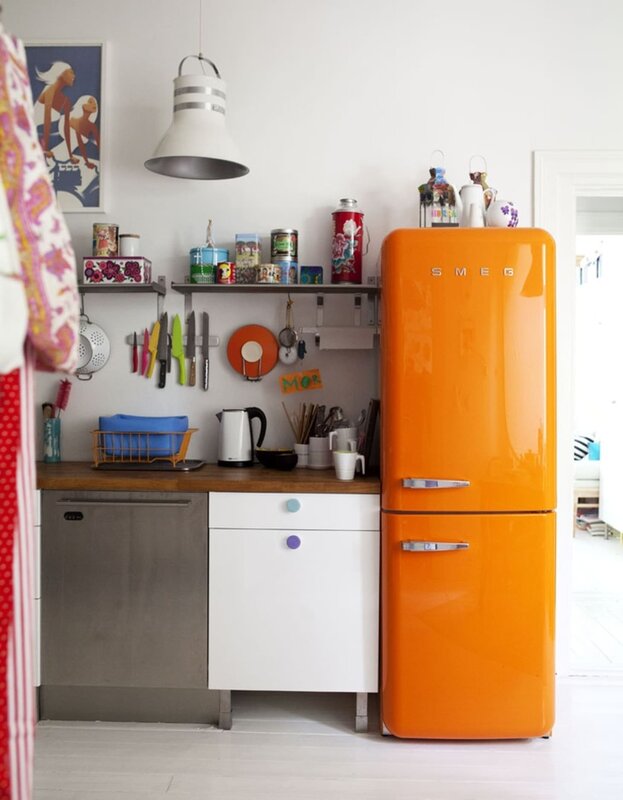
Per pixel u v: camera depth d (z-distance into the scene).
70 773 2.62
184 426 3.28
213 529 2.91
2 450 1.04
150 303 3.46
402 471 2.80
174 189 3.46
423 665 2.81
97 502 2.92
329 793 2.50
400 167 3.42
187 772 2.64
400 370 2.79
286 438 3.44
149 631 2.94
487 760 2.73
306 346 3.43
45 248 1.01
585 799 2.46
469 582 2.80
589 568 5.35
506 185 3.40
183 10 3.43
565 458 3.43
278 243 3.27
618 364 6.02
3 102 0.98
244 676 2.92
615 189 3.44
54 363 1.05
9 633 1.03
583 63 3.38
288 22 3.43
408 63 3.41
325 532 2.89
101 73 3.43
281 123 3.44
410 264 2.78
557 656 3.44
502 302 2.77
